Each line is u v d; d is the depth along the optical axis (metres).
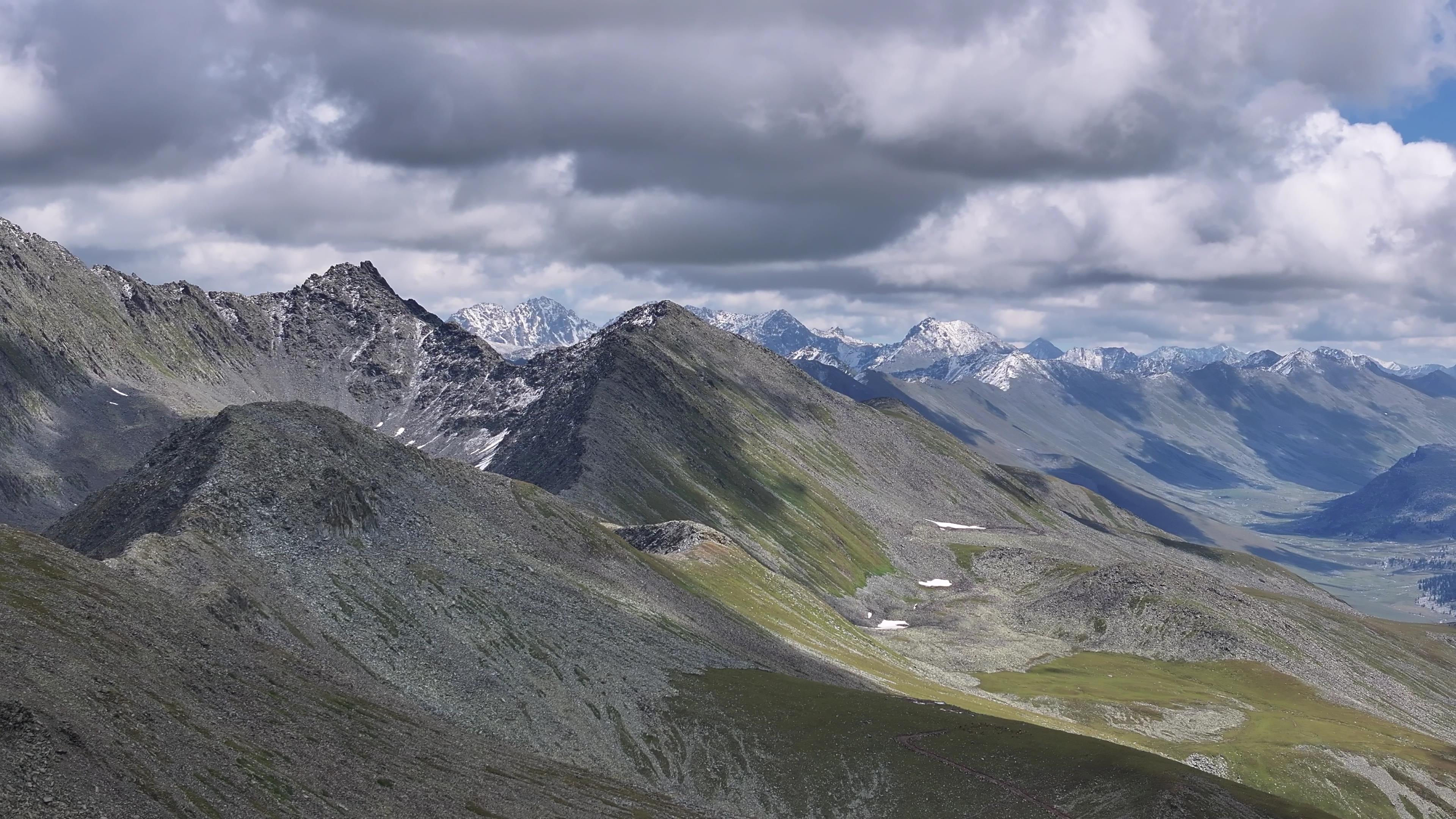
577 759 134.25
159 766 78.56
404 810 91.56
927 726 158.38
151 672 93.44
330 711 107.38
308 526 158.12
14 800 65.38
